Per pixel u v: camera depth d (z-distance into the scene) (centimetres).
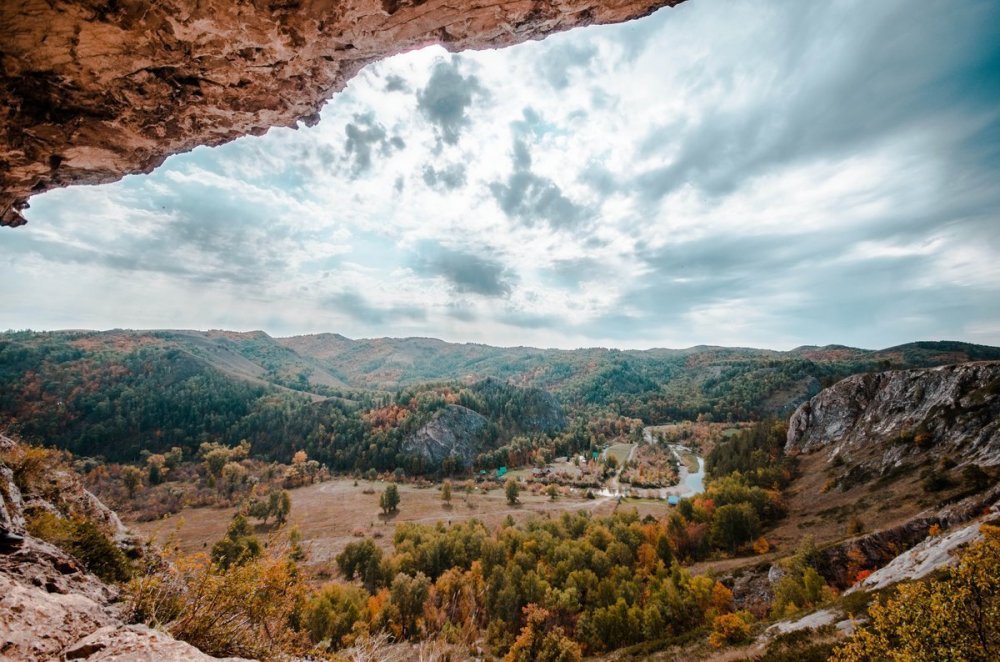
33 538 693
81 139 776
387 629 3541
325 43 710
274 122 915
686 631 4000
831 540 5194
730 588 4831
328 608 3288
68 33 602
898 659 1010
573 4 719
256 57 706
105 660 351
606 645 3981
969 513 3772
